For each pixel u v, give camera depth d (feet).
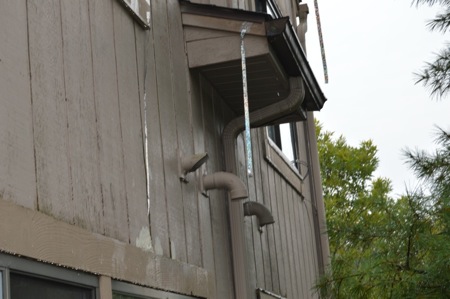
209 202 24.89
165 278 19.81
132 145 19.13
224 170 26.94
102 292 16.19
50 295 14.55
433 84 22.30
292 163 39.88
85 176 16.30
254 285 28.73
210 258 24.18
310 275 39.65
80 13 17.11
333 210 69.36
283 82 25.98
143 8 20.94
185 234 22.16
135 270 17.95
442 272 20.11
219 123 27.02
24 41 14.52
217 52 24.04
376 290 21.43
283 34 23.32
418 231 21.08
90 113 16.94
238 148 28.91
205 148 25.14
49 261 14.20
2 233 12.88
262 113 26.91
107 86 18.07
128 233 18.16
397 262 21.17
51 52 15.51
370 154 76.69
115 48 18.90
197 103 24.80
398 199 22.09
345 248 22.48
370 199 22.80
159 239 20.10
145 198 19.52
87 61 17.16
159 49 22.09
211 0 27.22
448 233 20.62
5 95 13.67
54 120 15.26
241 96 27.32
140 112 20.01
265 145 32.89
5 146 13.48
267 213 28.66
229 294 25.76
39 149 14.56
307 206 41.50
